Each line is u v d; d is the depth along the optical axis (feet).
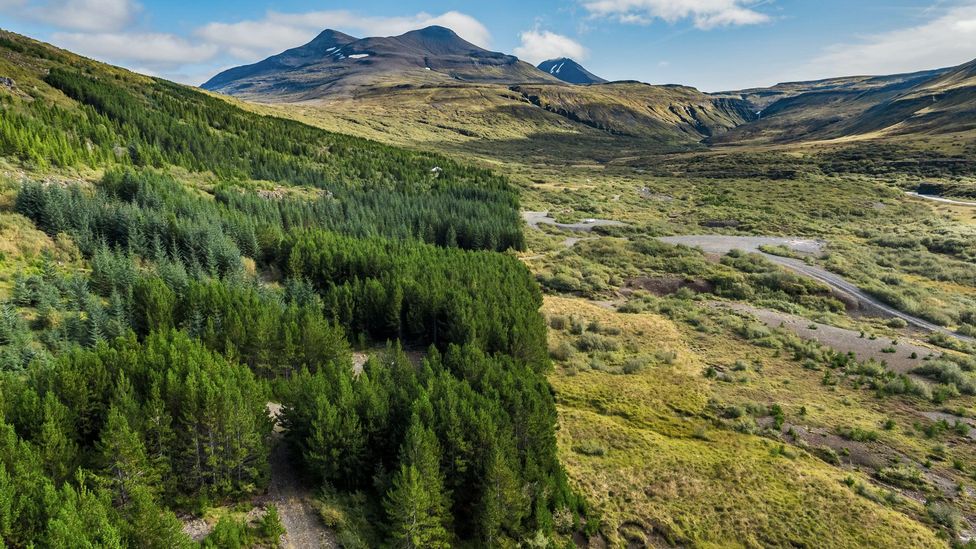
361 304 196.65
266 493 96.99
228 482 91.35
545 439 107.65
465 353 139.44
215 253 215.92
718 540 93.45
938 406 146.61
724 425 136.98
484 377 120.37
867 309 240.53
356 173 485.56
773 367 176.86
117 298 150.10
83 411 91.45
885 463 118.93
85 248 194.59
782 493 105.60
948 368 165.07
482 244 356.18
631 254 327.26
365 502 95.35
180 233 219.61
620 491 106.93
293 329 152.97
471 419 97.81
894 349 189.06
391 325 193.26
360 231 324.19
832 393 156.46
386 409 104.73
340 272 229.04
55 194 206.18
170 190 285.43
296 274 226.79
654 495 105.70
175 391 93.81
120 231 212.84
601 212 469.16
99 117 378.12
